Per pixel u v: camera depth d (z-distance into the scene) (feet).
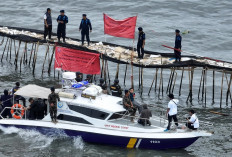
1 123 251.60
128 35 347.36
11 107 253.03
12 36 394.73
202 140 258.78
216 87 381.60
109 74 407.85
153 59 348.38
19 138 247.09
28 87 255.09
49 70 393.29
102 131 237.25
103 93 262.26
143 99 339.36
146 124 241.35
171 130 238.48
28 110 256.73
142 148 240.73
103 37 526.16
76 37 522.88
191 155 237.04
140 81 392.88
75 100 244.01
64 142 244.83
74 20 587.27
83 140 244.22
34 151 234.58
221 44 513.45
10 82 361.30
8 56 448.24
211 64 326.24
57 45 369.71
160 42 519.60
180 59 331.36
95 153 234.58
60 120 246.88
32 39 385.09
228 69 315.17
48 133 246.88
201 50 493.77
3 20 580.71
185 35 539.29
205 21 597.11
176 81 395.55
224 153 241.35
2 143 241.14
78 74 281.95
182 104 332.19
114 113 237.45
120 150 238.89
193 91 369.30
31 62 431.84
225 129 277.85
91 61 344.90
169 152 239.30
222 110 319.88
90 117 241.14
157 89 370.32
